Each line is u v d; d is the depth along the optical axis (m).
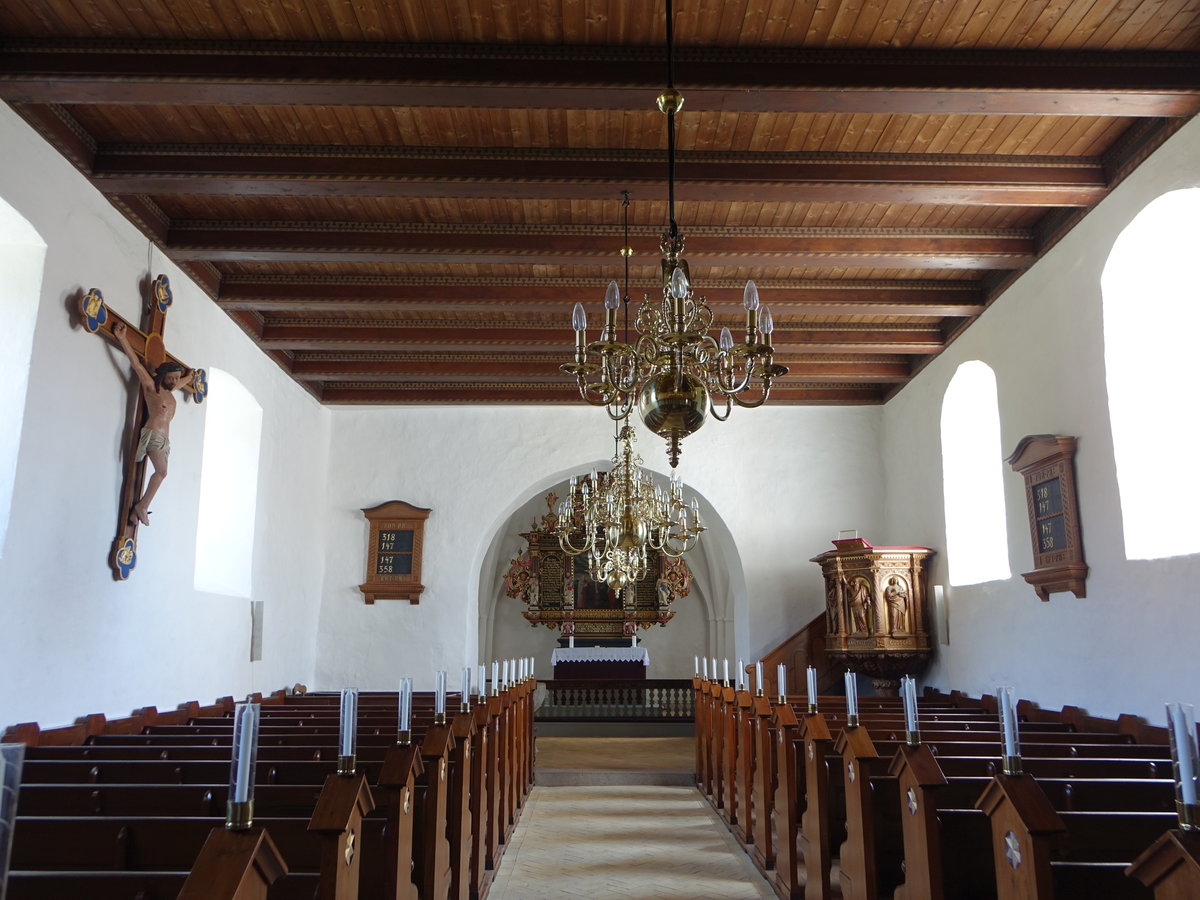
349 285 10.34
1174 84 6.24
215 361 10.12
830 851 5.41
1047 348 8.95
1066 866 3.11
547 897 6.14
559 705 16.58
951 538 11.56
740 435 14.43
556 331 11.74
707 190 7.70
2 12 5.86
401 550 14.02
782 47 6.19
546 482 14.55
